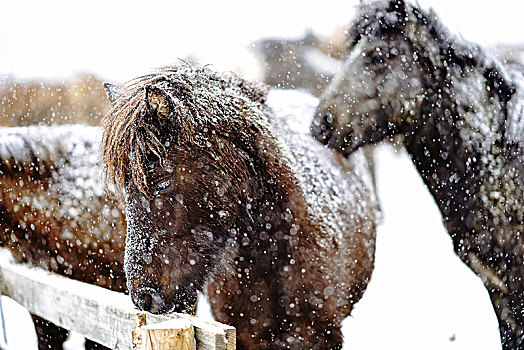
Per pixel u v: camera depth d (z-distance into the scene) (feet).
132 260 6.64
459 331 12.01
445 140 8.42
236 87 7.85
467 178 8.27
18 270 10.08
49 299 8.48
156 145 6.37
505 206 8.10
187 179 6.79
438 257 15.67
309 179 8.82
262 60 24.25
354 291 9.64
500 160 8.09
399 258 15.40
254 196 7.51
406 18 8.38
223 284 7.82
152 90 6.26
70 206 10.84
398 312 12.69
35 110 19.13
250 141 7.39
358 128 8.85
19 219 11.44
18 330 13.17
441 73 8.33
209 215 7.05
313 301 8.04
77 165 11.10
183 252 6.91
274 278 7.88
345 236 9.07
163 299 6.75
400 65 8.51
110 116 6.59
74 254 11.03
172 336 4.90
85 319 7.28
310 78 22.62
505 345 8.71
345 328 10.61
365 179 11.92
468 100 8.14
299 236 7.84
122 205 10.21
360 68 8.70
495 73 8.24
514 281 8.30
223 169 7.05
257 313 8.02
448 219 8.81
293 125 10.62
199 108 6.97
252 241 7.70
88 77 20.71
